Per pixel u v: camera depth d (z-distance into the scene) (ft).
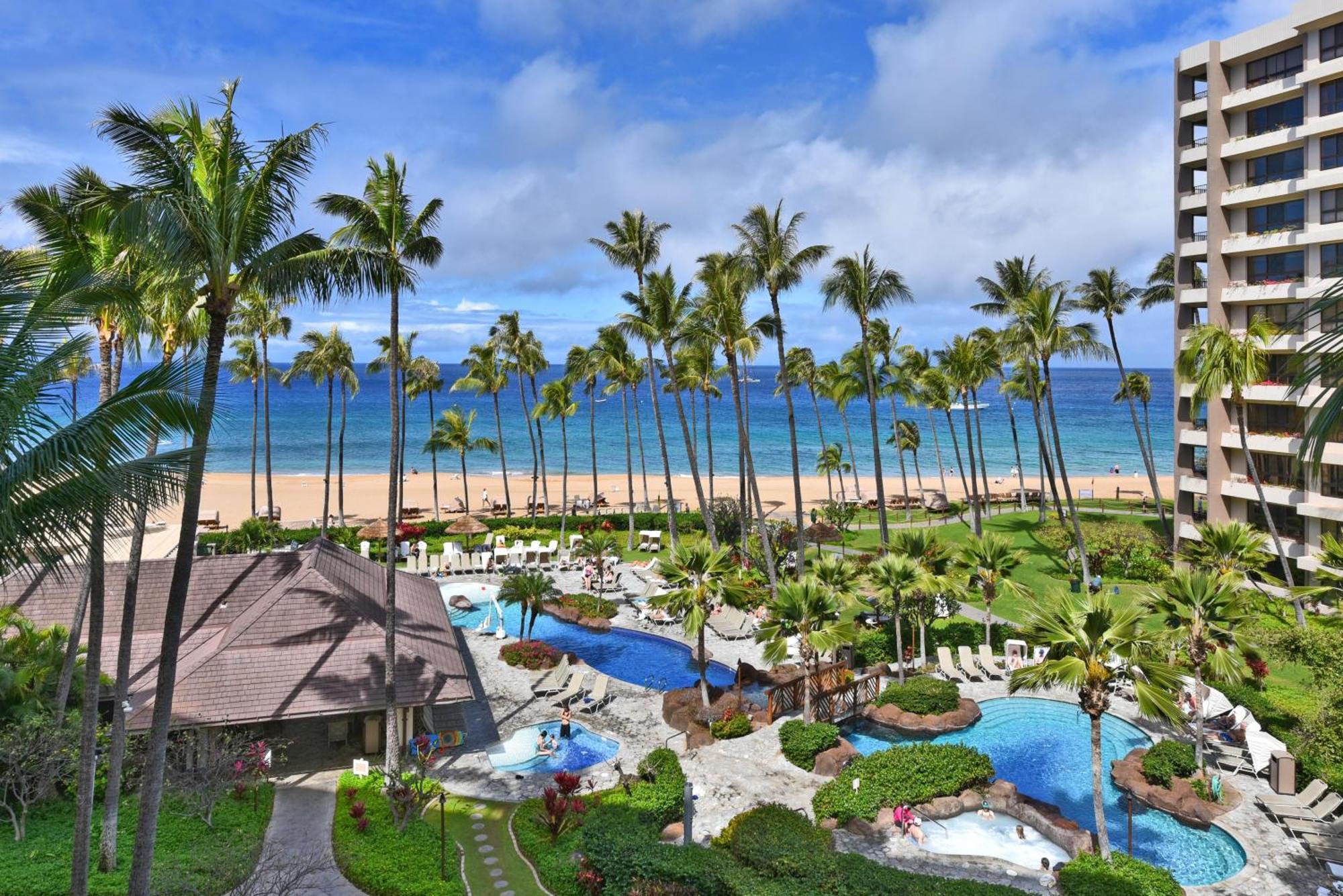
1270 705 100.89
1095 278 195.72
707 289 159.94
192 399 46.91
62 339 44.70
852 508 240.32
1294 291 150.00
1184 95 174.09
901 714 104.27
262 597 101.30
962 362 203.00
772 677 117.50
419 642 100.48
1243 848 74.49
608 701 112.78
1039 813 80.23
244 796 81.87
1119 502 266.36
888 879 63.16
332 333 206.80
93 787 57.36
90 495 39.83
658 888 63.16
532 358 229.66
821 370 265.13
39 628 98.53
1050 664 70.74
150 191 53.36
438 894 64.59
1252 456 163.84
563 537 213.25
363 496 307.99
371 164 82.84
